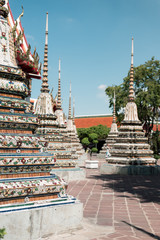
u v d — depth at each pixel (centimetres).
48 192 757
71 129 3738
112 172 2297
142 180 1905
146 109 4409
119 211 1017
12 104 784
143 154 2400
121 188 1541
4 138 725
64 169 1800
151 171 2295
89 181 1794
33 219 676
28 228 666
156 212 1010
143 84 4447
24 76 838
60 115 2294
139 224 855
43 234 693
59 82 2369
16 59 905
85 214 964
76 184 1653
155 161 2422
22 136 770
